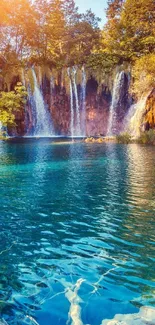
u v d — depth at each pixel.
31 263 4.73
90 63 38.09
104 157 16.50
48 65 40.00
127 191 9.13
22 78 35.12
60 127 37.88
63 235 5.84
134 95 33.31
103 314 3.51
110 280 4.26
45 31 40.00
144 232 5.97
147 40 36.03
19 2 35.59
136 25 37.31
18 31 39.25
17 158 16.25
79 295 3.90
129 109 34.34
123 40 39.69
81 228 6.20
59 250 5.20
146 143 24.67
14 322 3.38
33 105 36.00
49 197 8.49
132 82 32.88
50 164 14.24
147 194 8.78
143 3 35.44
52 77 36.91
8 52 38.50
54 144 24.45
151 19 37.31
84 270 4.53
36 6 40.09
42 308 3.64
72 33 45.75
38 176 11.38
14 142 26.45
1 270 4.50
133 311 3.58
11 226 6.29
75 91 37.22
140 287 4.10
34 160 15.47
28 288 4.05
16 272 4.45
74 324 3.32
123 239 5.64
